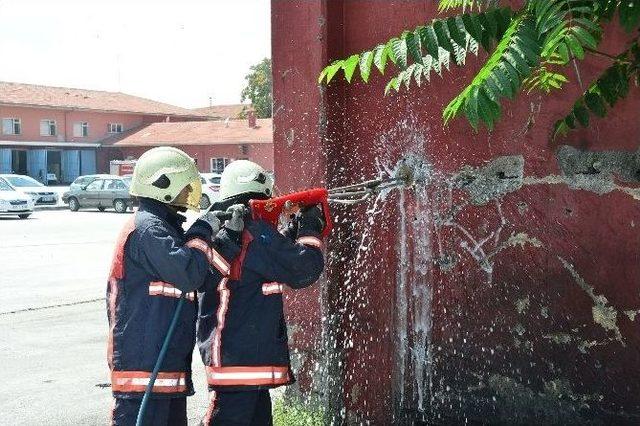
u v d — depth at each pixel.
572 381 3.94
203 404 5.52
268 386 3.54
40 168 56.41
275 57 4.96
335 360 4.82
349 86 4.74
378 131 4.64
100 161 59.41
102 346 7.42
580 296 3.89
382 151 4.63
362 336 4.79
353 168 4.77
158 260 3.27
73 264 14.16
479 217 4.25
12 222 26.17
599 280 3.82
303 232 3.69
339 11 4.75
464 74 4.22
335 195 4.38
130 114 62.31
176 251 3.28
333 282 4.78
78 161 58.56
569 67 3.79
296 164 4.90
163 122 63.44
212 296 3.71
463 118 4.26
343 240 4.79
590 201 3.83
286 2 4.84
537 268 4.04
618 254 3.75
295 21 4.80
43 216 29.59
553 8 2.54
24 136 55.72
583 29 2.49
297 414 4.95
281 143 4.97
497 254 4.18
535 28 2.74
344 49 4.77
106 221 26.66
